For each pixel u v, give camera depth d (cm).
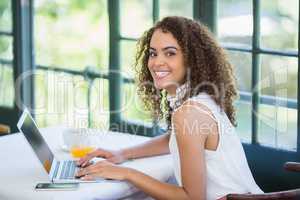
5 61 388
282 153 289
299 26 277
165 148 258
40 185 222
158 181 223
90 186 222
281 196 199
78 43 520
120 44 335
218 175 225
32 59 384
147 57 255
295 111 286
